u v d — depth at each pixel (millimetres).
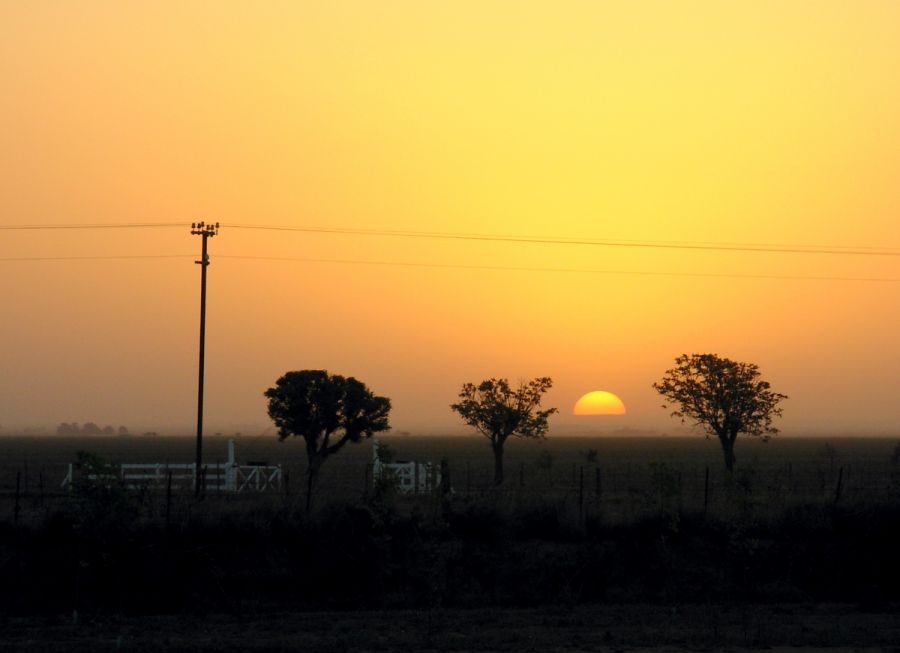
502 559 41594
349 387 64250
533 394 78688
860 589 41562
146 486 46156
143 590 37625
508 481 65188
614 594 40281
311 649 29172
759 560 42688
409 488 60844
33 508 46906
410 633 32125
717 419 81125
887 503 46625
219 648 29172
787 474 81688
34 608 36469
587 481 77375
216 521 41000
